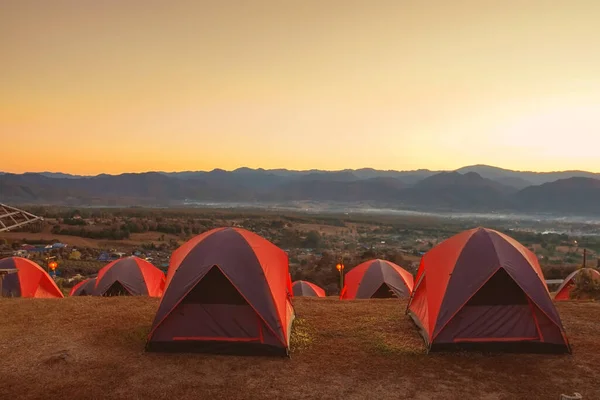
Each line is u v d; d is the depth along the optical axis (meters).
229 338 8.59
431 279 9.78
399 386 7.20
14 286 16.94
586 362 8.27
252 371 7.78
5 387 6.93
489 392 7.00
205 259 9.03
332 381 7.38
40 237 81.06
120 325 10.23
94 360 8.09
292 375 7.61
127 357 8.29
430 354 8.67
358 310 12.41
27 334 9.52
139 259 20.78
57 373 7.48
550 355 8.62
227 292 8.86
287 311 9.95
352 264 51.97
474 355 8.59
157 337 8.60
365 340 9.55
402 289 18.86
